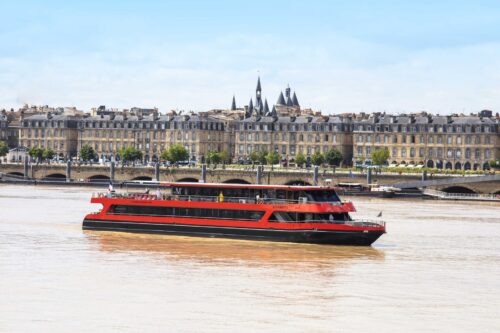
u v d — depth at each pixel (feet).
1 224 547.90
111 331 283.18
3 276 364.58
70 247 447.01
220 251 437.17
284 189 476.13
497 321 302.04
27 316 299.79
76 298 326.24
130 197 508.12
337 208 467.52
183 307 313.94
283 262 407.64
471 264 412.36
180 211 492.54
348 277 373.40
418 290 348.59
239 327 288.92
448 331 288.51
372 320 300.20
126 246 451.53
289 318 301.02
